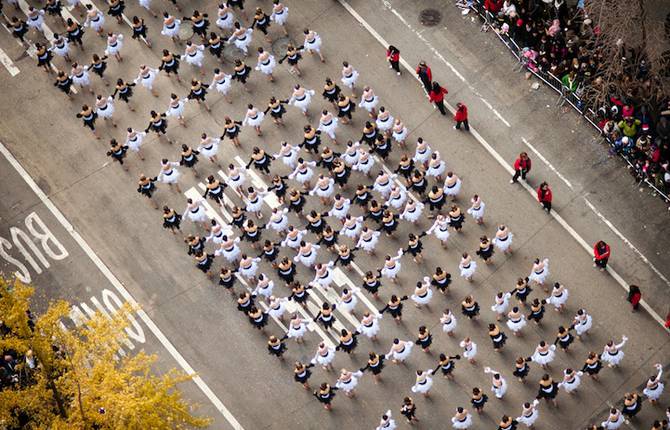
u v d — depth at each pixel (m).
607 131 72.00
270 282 70.00
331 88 74.62
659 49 70.19
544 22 74.44
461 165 73.75
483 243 69.50
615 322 68.69
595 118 73.19
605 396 67.25
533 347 68.81
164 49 78.06
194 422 62.12
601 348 68.31
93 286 72.94
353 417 68.31
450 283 70.56
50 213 75.38
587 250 70.56
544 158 73.25
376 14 79.31
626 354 67.88
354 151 72.75
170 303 72.00
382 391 68.69
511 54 76.44
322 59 78.06
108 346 62.84
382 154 73.69
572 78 73.19
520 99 75.12
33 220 75.19
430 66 77.12
